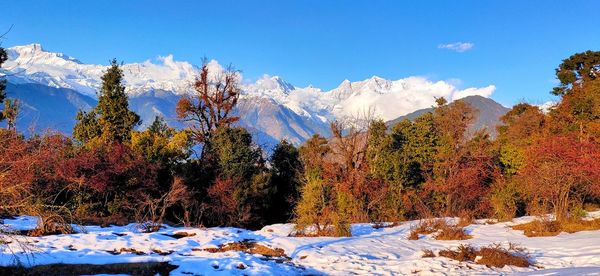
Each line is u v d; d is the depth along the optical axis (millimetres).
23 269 12711
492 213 34719
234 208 33344
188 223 27219
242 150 35938
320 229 23516
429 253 16984
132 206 29609
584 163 25078
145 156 35406
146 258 14898
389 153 40469
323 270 15172
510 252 16672
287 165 42406
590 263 14938
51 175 25391
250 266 14680
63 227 19047
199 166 36875
